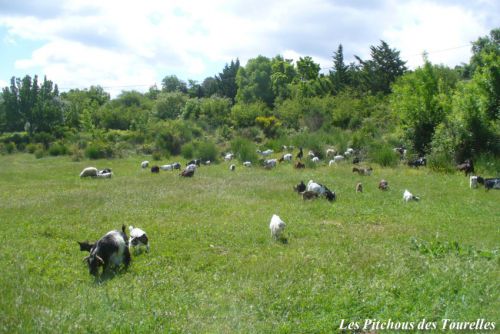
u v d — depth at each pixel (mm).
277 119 50875
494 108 26188
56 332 6242
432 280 8211
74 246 11188
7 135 56406
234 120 53656
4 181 25250
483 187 19578
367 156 30344
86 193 19062
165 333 6387
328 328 6594
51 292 8062
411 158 28547
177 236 12141
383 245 10883
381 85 57812
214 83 89688
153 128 48406
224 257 10258
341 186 20188
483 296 7422
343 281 8445
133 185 21641
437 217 14117
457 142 26062
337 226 13141
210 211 15227
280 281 8469
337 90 59719
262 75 74625
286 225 13125
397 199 17125
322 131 41281
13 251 10586
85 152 41719
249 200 17062
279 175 24688
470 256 9742
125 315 6965
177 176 25219
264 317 6996
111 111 63469
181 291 8141
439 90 30438
